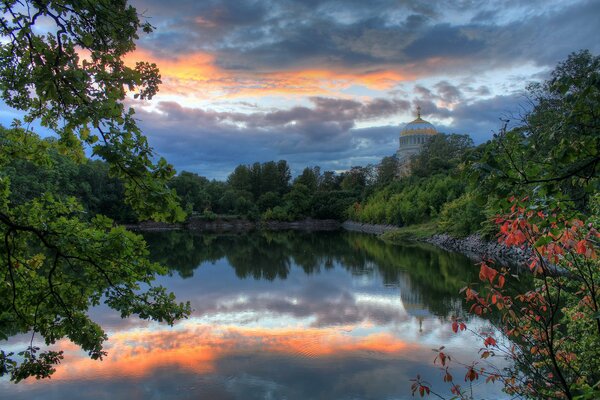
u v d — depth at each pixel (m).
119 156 3.43
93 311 16.19
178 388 9.92
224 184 105.06
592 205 5.44
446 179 52.72
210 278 24.92
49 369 4.47
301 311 16.84
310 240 52.84
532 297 4.45
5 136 4.71
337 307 17.36
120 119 3.66
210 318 15.82
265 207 94.19
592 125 2.61
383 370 10.71
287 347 12.54
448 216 43.03
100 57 4.02
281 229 78.94
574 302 6.23
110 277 4.43
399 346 12.38
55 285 4.40
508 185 2.73
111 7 3.77
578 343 5.47
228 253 38.91
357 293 19.97
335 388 9.84
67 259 4.23
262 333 13.95
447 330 13.61
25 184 32.12
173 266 30.27
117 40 4.06
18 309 4.38
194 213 83.38
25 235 4.16
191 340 13.21
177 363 11.34
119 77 4.03
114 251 4.17
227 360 11.55
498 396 8.72
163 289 4.68
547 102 21.67
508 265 23.88
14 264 4.31
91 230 4.25
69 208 4.49
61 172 49.12
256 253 38.69
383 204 66.31
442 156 74.31
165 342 13.00
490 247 30.84
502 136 2.84
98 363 11.27
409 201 56.75
